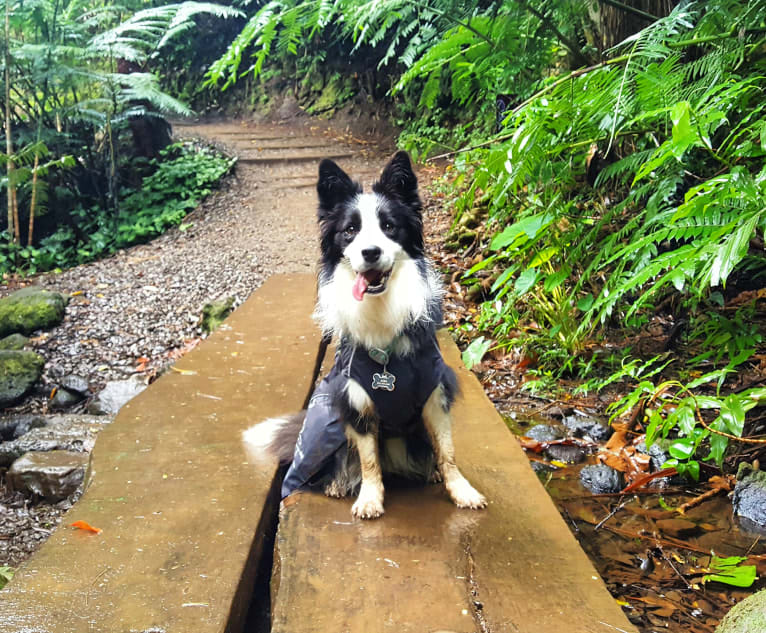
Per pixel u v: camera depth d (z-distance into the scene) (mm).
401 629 1091
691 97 1470
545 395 2176
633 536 1514
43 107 4688
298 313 2719
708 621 1273
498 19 1786
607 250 1763
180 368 2150
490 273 2900
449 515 1396
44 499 2002
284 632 1088
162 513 1392
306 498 1468
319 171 1453
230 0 7953
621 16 2100
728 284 2287
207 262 4027
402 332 1373
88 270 4062
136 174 5379
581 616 1112
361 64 7316
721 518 1568
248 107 8016
